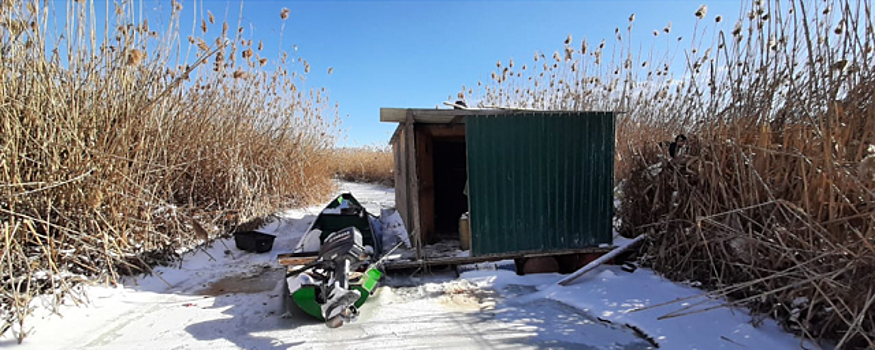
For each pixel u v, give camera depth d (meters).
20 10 3.90
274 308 3.77
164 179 5.38
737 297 3.35
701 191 3.91
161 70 5.10
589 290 3.92
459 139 7.02
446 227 7.34
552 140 4.59
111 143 4.37
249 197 6.97
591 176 4.68
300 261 3.96
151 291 4.16
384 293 4.07
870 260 2.50
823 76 3.15
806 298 2.87
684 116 5.05
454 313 3.58
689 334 2.97
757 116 3.66
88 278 4.00
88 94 4.30
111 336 3.17
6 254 3.21
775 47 3.57
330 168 13.73
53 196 3.98
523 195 4.60
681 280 3.90
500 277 4.45
